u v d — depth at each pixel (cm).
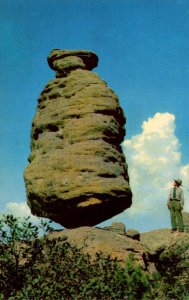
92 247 1725
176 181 2006
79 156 2023
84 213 1978
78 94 2170
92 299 1127
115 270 1266
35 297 1050
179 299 1366
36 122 2250
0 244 1147
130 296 1190
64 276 1173
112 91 2247
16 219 1155
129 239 1889
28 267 1173
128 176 2208
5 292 1134
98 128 2088
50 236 1847
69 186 1967
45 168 2056
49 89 2288
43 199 2022
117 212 2050
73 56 2334
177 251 1842
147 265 1830
